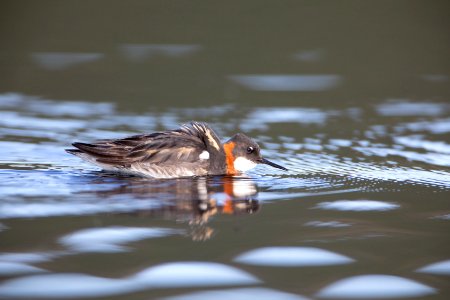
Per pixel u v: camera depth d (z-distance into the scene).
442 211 11.78
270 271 9.21
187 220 11.19
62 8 28.31
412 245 10.20
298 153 16.02
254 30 27.27
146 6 28.41
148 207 11.78
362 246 10.13
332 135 17.66
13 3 28.45
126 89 22.27
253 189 13.20
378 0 28.97
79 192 12.56
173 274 9.05
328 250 9.96
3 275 8.87
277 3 28.41
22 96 21.28
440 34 27.03
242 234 10.57
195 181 13.77
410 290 8.70
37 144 16.23
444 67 24.89
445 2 28.84
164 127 18.00
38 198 12.10
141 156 13.97
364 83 23.36
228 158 14.66
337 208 11.95
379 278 9.03
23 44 26.98
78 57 25.86
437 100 21.42
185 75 23.98
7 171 13.91
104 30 27.56
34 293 8.36
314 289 8.69
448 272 9.27
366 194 12.84
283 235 10.52
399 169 14.71
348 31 27.30
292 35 26.88
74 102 20.66
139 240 10.21
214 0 28.66
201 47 26.52
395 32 26.97
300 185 13.49
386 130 18.17
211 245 10.07
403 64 25.12
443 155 15.87
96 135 17.14
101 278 8.84
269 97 21.61
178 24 27.59
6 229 10.49
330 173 14.40
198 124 14.91
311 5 28.42
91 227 10.67
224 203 12.17
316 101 21.27
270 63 25.22
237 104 20.78
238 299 8.34
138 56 25.92
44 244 9.93
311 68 24.81
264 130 18.06
